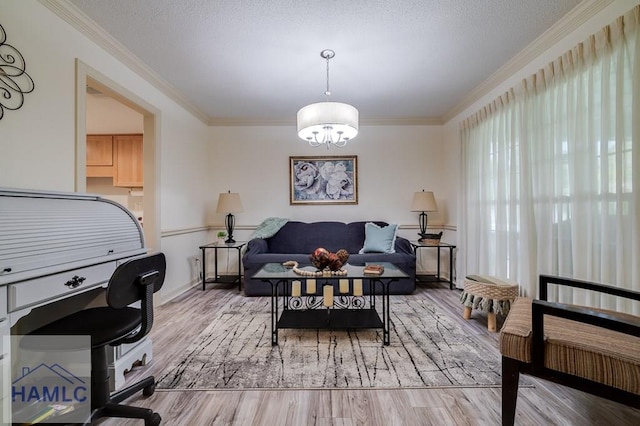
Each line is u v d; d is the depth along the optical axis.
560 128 2.07
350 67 2.69
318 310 2.58
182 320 2.59
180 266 3.45
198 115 3.93
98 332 1.21
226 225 4.30
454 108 3.79
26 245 1.11
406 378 1.68
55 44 1.80
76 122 1.94
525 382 1.67
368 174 4.31
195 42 2.28
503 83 2.81
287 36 2.20
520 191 2.48
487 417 1.36
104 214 1.57
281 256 3.37
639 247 1.55
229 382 1.65
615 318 1.03
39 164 1.70
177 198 3.39
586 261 1.88
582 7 1.87
